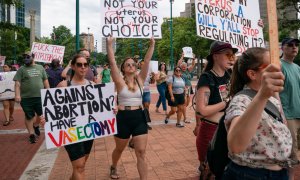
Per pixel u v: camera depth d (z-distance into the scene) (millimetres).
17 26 12125
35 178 5574
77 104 4414
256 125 1849
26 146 7949
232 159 2283
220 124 2424
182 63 10969
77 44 9477
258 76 2199
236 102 2172
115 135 4887
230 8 4648
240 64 2279
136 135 4703
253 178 2176
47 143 4223
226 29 4605
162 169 5879
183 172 5688
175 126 10211
